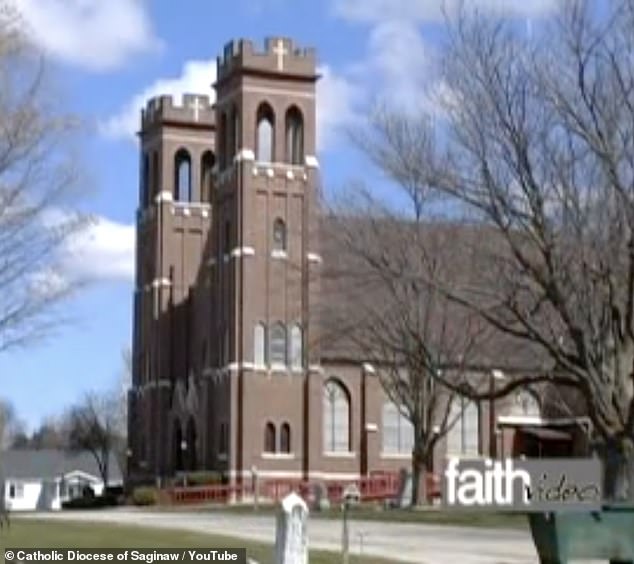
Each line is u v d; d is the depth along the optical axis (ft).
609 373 102.37
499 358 177.47
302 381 301.02
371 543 123.75
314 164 307.78
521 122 104.73
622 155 96.84
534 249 103.19
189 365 335.26
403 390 215.92
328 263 228.22
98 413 470.39
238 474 293.64
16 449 489.67
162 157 352.28
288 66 309.42
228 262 307.17
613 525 62.18
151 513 223.30
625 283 99.71
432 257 129.70
